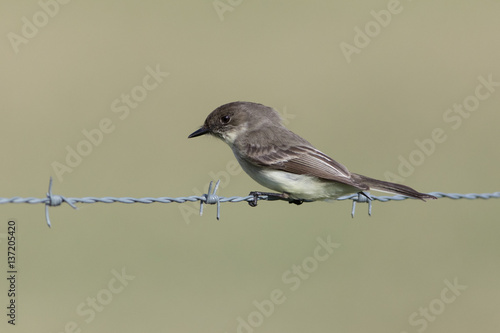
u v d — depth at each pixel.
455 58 19.38
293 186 8.52
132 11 20.78
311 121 16.89
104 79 17.39
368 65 19.12
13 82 17.12
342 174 8.25
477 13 21.78
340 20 20.83
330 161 8.44
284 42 19.66
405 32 20.72
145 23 20.23
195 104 17.20
